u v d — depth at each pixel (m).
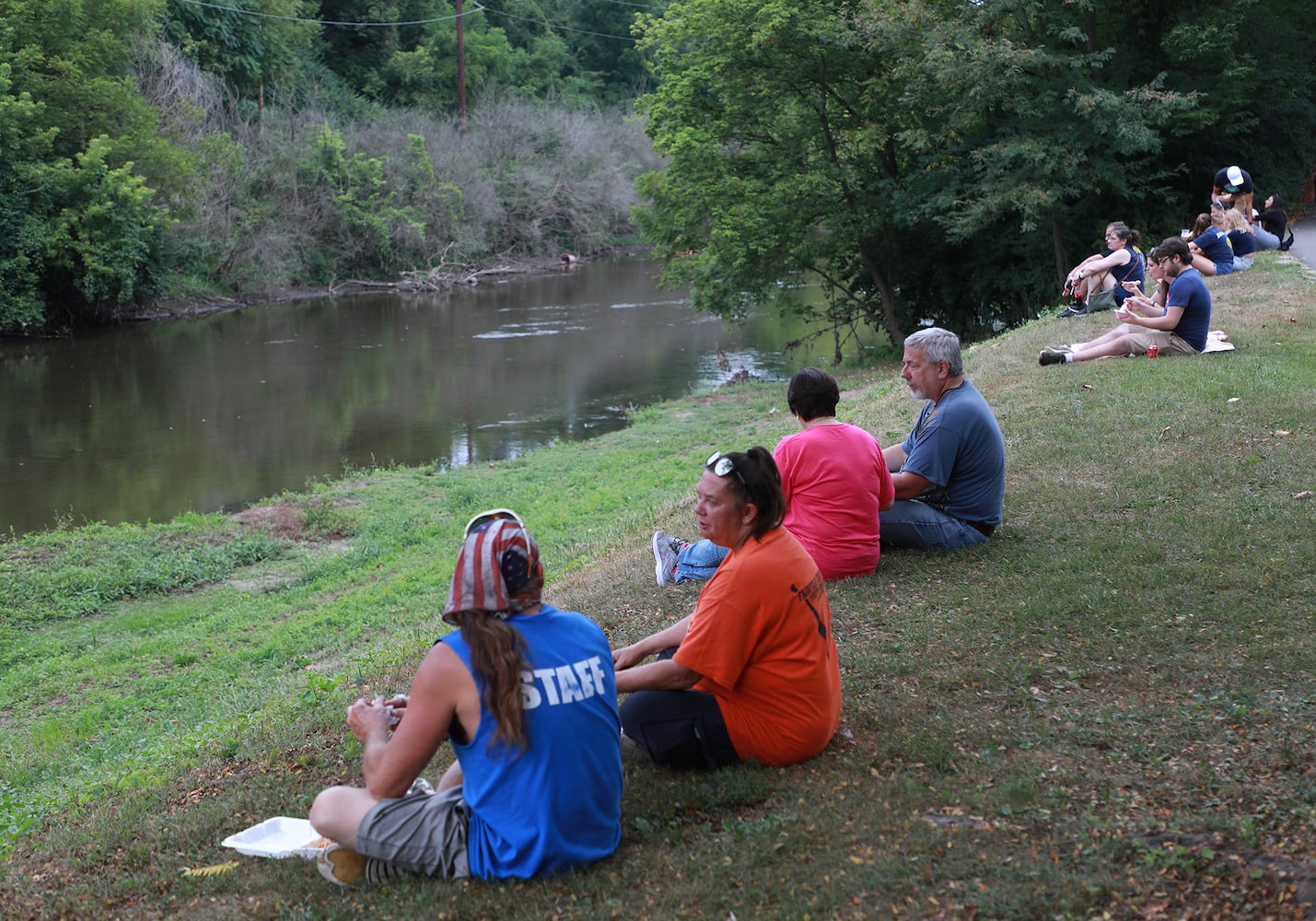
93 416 25.86
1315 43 29.20
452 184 60.03
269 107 57.69
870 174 29.64
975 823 3.70
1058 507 7.30
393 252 57.22
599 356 33.62
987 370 12.27
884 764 4.20
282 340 38.34
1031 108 24.36
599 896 3.47
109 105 40.81
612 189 71.56
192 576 14.43
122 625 12.67
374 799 3.67
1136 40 26.94
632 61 100.56
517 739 3.42
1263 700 4.43
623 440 21.75
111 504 18.58
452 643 3.47
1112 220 26.95
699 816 3.97
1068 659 5.05
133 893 4.18
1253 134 28.64
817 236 29.30
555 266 66.50
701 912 3.36
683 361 32.50
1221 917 3.10
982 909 3.23
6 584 13.74
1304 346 11.30
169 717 9.79
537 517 15.86
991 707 4.66
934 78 25.05
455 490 18.42
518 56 86.81
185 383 30.12
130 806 5.37
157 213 41.78
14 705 10.37
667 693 4.21
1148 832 3.55
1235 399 9.24
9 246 37.94
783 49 27.02
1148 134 23.03
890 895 3.35
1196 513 6.86
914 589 6.09
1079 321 14.75
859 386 24.52
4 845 5.48
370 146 58.53
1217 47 25.22
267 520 17.00
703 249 30.58
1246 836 3.44
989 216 25.05
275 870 4.06
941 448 6.46
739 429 22.00
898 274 30.98
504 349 35.28
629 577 7.57
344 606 12.66
